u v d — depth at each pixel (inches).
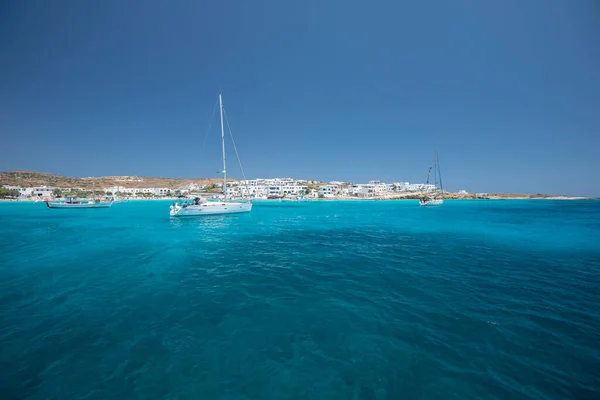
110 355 271.0
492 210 2923.2
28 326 331.0
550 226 1424.7
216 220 1712.6
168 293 446.0
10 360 261.6
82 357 267.1
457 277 532.7
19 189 4805.6
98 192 5462.6
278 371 248.1
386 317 352.8
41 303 404.5
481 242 951.6
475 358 266.5
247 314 363.9
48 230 1279.5
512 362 261.0
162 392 221.9
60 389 224.1
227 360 263.4
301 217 1998.0
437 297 423.8
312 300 413.1
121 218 1936.5
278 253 765.9
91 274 558.6
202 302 406.9
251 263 650.2
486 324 333.4
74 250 807.1
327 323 336.8
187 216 1711.4
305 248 839.7
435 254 752.3
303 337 304.7
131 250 805.2
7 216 2128.4
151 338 303.0
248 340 298.7
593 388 227.0
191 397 217.0
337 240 994.1
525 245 892.6
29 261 671.1
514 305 391.9
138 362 259.9
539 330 319.0
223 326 330.6
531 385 230.5
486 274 553.0
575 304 395.9
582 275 545.6
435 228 1358.3
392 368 252.1
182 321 344.2
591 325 331.3
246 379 237.6
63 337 304.8
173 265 631.8
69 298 424.5
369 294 437.7
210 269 596.7
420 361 261.9
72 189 5551.2
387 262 658.8
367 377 240.2
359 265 629.9
